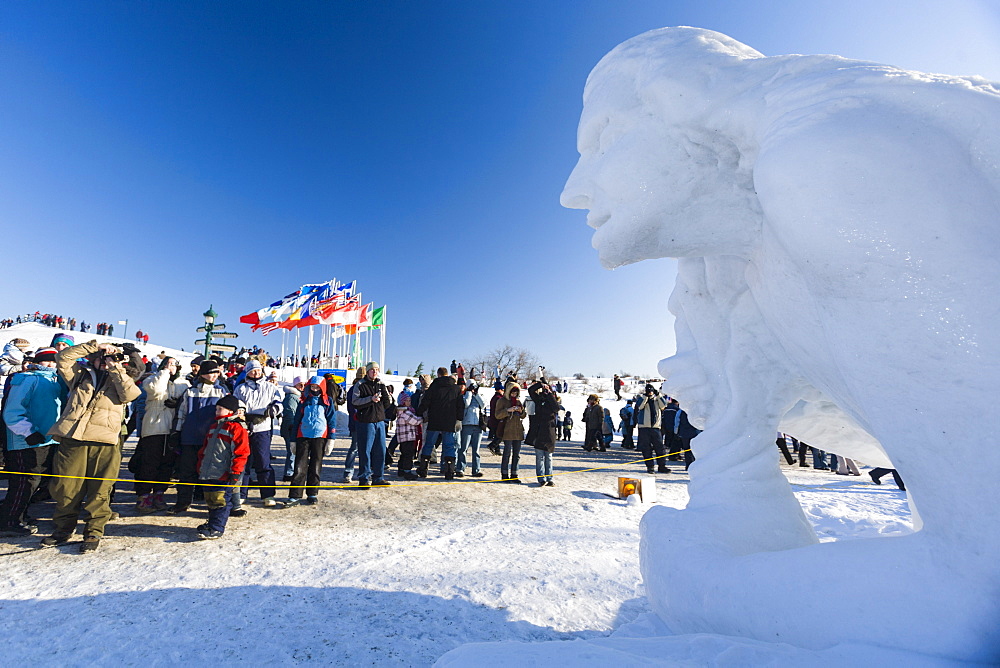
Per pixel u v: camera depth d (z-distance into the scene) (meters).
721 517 1.83
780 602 1.31
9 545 3.57
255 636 2.34
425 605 2.73
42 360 3.97
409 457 6.82
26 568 3.14
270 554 3.54
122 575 3.06
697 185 1.75
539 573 3.25
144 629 2.39
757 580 1.38
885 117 1.16
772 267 1.66
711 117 1.60
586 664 1.18
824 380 1.71
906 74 1.23
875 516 4.89
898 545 1.23
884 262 1.12
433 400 6.79
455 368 20.08
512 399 6.92
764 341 2.03
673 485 7.01
